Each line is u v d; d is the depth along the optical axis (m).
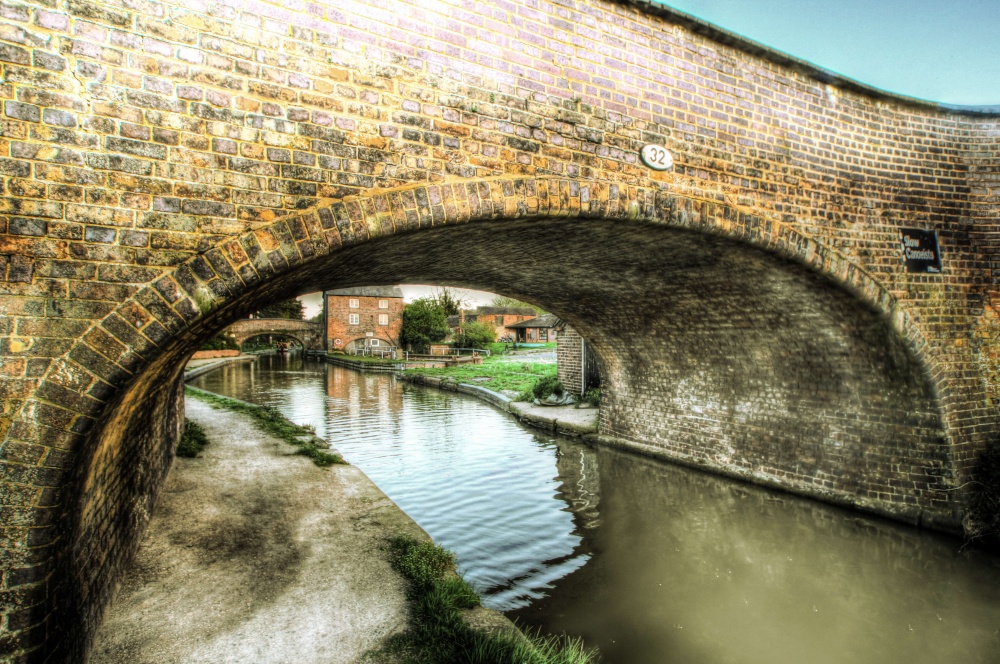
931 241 6.32
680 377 9.49
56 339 2.74
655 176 4.77
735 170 5.23
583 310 9.79
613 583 5.63
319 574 4.63
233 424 11.53
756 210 5.34
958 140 6.58
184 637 3.68
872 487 6.84
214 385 24.19
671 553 6.36
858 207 5.95
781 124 5.53
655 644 4.62
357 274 6.35
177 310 3.00
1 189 2.69
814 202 5.69
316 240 3.38
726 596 5.43
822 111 5.80
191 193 3.09
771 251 5.35
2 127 2.71
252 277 3.19
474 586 5.41
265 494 6.76
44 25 2.82
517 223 4.40
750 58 5.39
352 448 11.12
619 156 4.59
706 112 5.09
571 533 6.86
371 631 3.78
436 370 28.02
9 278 2.68
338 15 3.56
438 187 3.77
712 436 8.98
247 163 3.24
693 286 7.12
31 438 2.63
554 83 4.33
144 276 2.95
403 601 4.20
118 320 2.87
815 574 5.87
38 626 2.58
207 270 3.08
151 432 5.65
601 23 4.59
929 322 6.22
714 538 6.78
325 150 3.47
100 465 3.47
